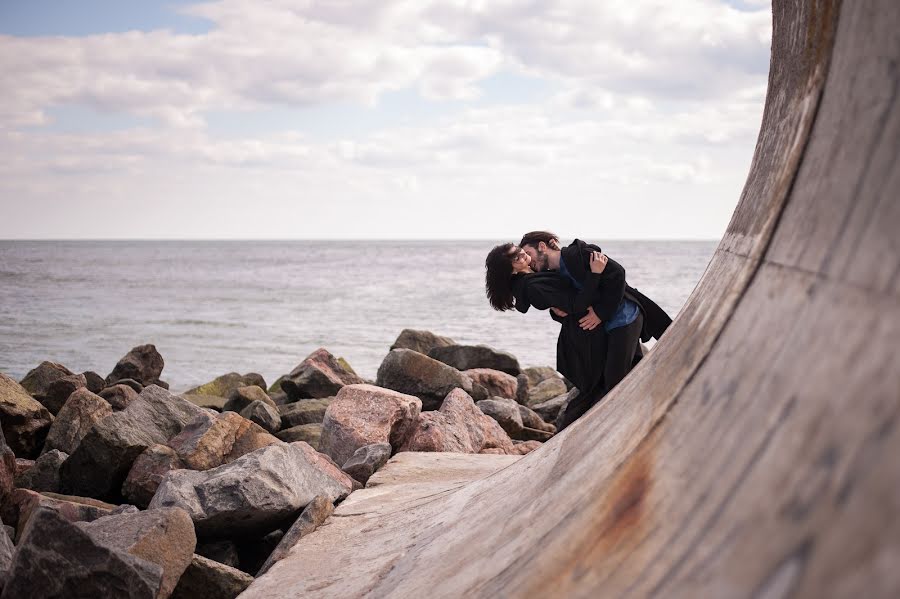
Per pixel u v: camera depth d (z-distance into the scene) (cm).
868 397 111
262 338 2431
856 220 145
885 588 86
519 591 189
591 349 426
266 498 431
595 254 416
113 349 2169
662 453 186
